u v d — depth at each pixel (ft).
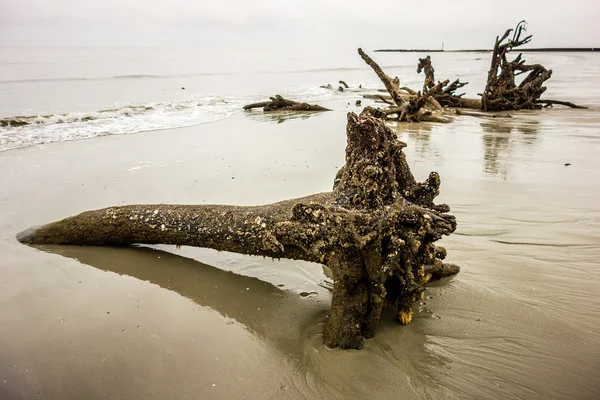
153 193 21.24
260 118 46.88
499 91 57.36
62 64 111.55
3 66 98.48
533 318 11.35
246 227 13.43
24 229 17.01
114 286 13.58
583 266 14.07
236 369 9.91
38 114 40.83
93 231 15.87
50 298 12.73
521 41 55.57
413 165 26.78
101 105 48.96
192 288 13.61
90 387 9.34
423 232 10.55
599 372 9.34
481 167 26.27
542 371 9.47
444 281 13.33
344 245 10.82
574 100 64.69
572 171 25.17
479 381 9.29
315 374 9.71
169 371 9.83
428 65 64.44
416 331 11.07
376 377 9.53
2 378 9.54
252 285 13.80
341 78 109.60
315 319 11.87
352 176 11.61
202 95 63.98
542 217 18.22
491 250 15.29
